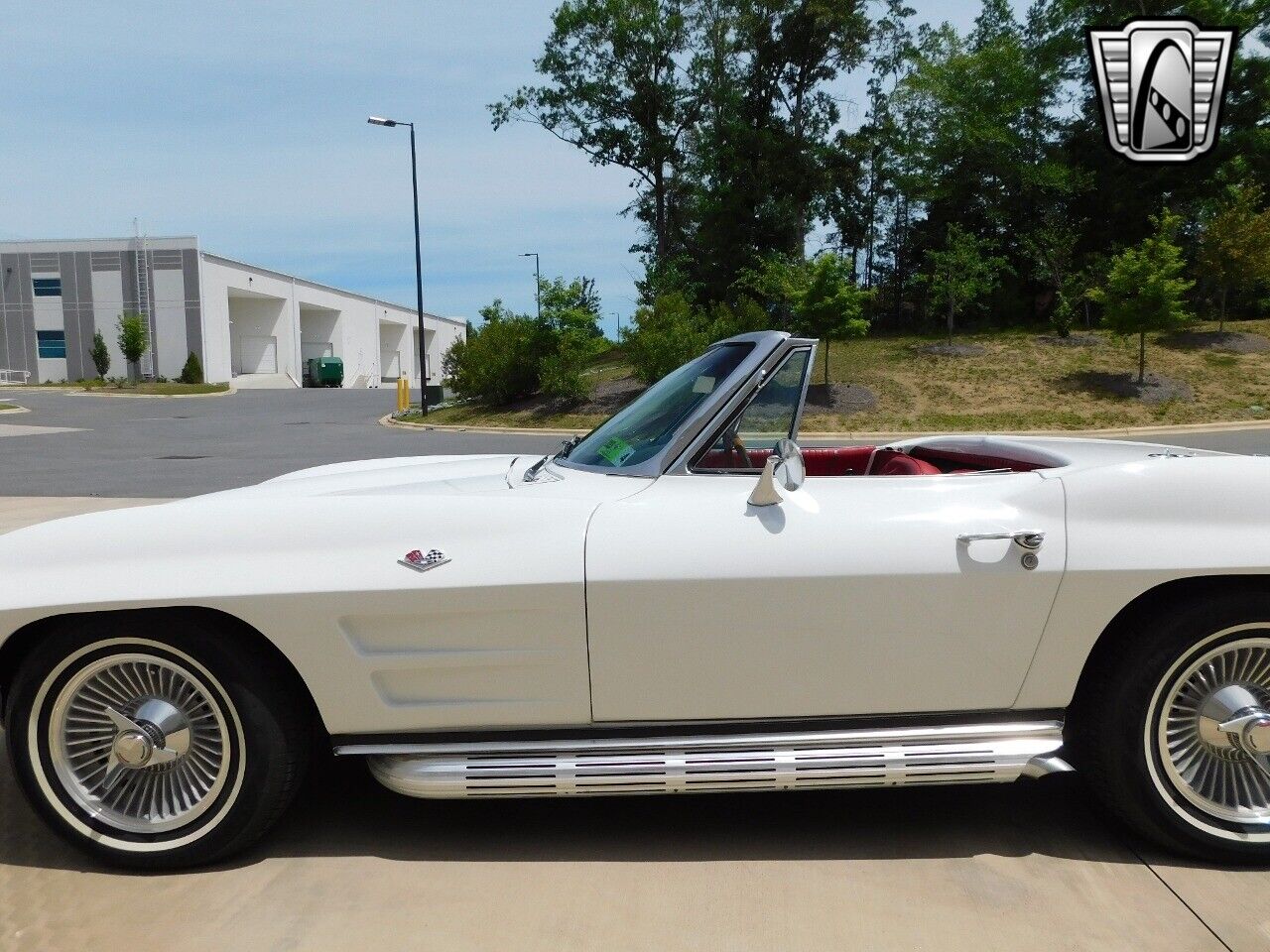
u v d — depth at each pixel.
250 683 2.36
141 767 2.42
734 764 2.38
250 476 12.29
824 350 21.67
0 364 53.97
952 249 27.75
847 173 35.97
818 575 2.35
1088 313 28.47
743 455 2.70
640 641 2.36
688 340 23.61
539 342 25.52
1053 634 2.41
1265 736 2.38
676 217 41.50
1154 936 2.10
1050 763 2.40
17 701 2.38
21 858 2.50
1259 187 25.02
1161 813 2.42
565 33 39.25
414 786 2.39
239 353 58.69
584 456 2.83
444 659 2.36
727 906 2.23
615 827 2.65
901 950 2.05
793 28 34.94
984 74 34.56
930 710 2.46
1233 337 23.61
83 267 52.78
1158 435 16.94
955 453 3.48
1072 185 31.84
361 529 2.41
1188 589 2.45
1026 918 2.18
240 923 2.18
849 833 2.61
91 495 10.29
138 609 2.34
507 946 2.08
